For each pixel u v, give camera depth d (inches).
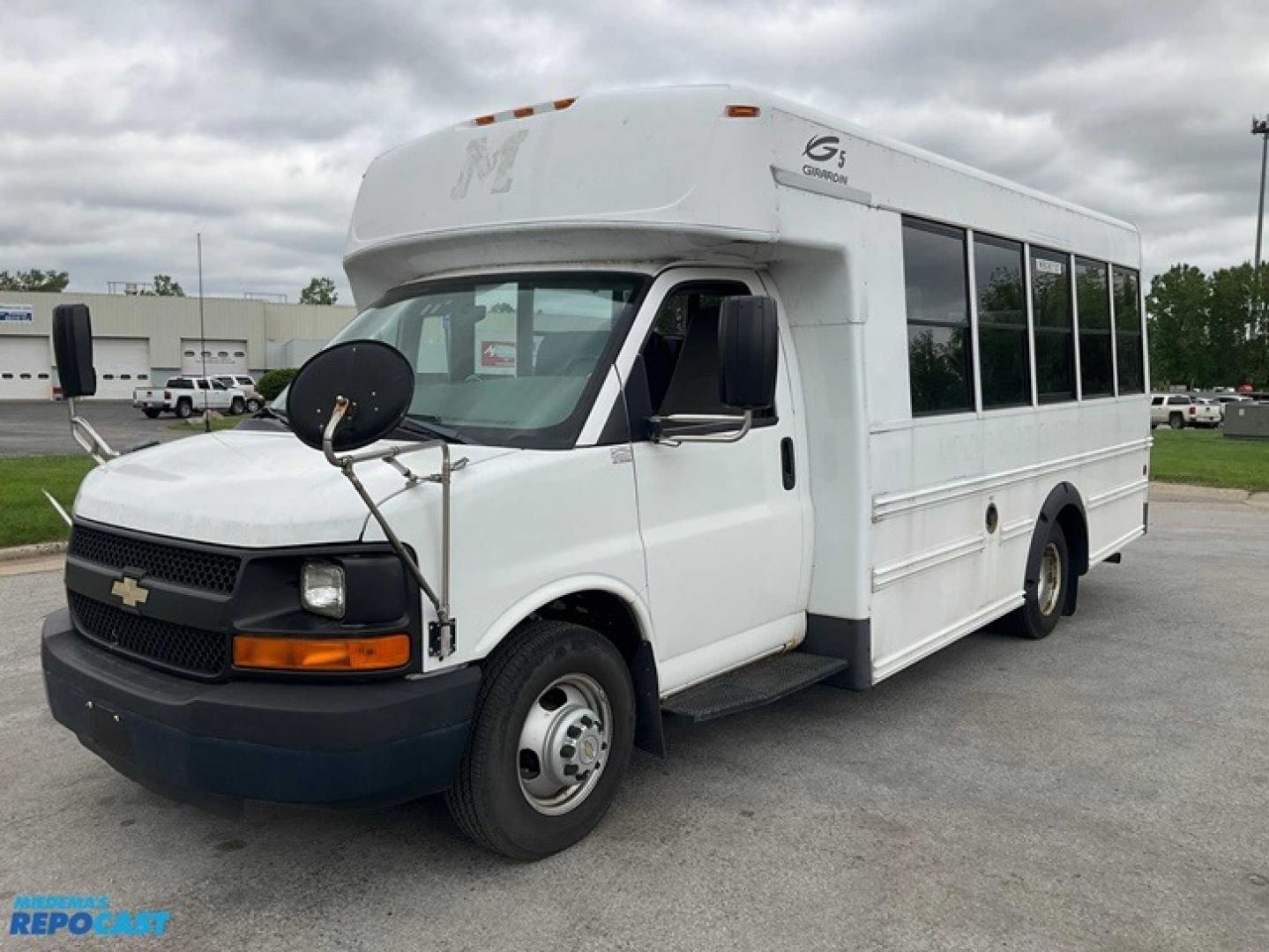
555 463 150.9
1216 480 700.7
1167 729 219.6
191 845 161.5
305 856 158.2
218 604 132.8
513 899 145.9
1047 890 150.5
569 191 171.9
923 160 219.8
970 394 240.1
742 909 144.2
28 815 171.6
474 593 139.6
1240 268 3095.5
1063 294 289.7
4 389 2319.1
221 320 2472.9
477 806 146.3
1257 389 3061.0
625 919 141.1
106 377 2367.1
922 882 152.3
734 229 168.4
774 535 191.0
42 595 328.8
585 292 173.2
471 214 182.4
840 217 191.8
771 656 200.1
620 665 162.4
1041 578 282.0
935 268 225.6
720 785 187.0
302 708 127.8
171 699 133.8
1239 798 184.2
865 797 182.5
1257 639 295.3
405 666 132.5
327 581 130.4
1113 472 329.7
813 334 198.8
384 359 125.3
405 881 150.9
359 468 140.6
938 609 229.5
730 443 178.7
